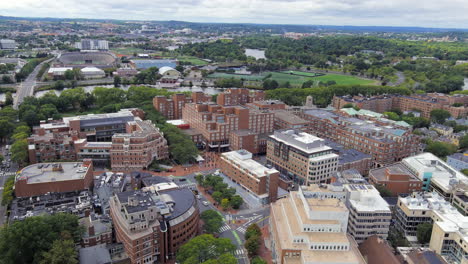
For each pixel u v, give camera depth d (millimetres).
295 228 182375
